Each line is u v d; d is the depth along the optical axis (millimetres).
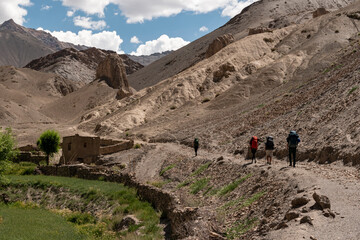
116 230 17984
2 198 28016
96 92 181500
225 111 58219
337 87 27484
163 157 37406
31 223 18609
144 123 75938
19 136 77188
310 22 106438
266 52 99250
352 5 104688
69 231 16984
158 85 103500
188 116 67062
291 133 15688
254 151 19844
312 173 12945
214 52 125938
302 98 34812
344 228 7168
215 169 22125
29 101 194500
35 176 35375
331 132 18938
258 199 12578
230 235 10320
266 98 54062
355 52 45156
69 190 27656
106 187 27062
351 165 14195
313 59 73688
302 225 7574
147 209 18984
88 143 45094
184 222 11516
